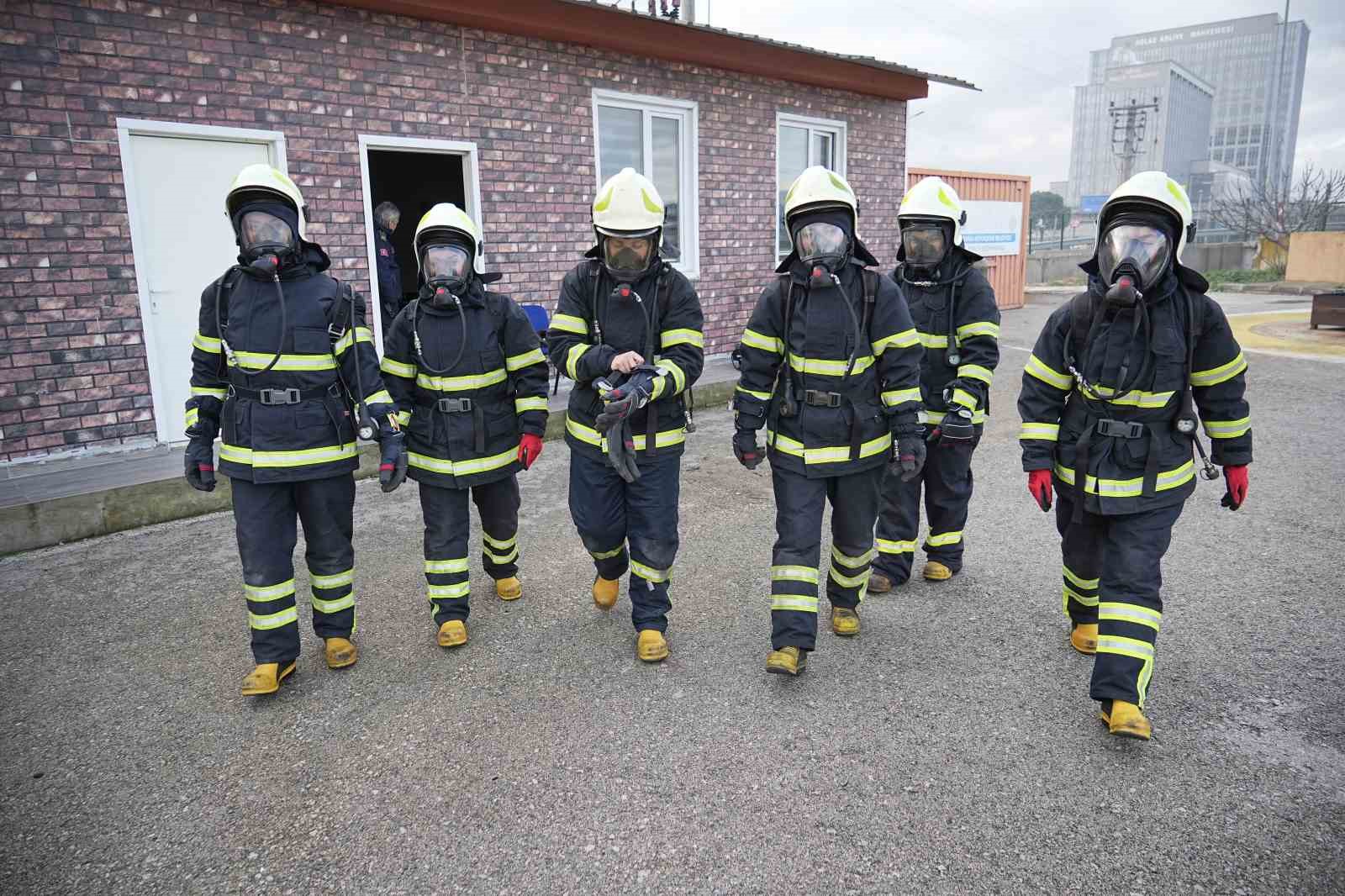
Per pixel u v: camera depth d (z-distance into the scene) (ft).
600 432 11.03
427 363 11.94
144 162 20.27
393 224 26.14
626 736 9.98
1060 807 8.56
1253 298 69.67
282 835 8.41
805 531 11.00
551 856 8.02
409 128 24.20
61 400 19.65
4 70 18.26
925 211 12.90
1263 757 9.34
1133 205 9.41
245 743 10.05
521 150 26.63
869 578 13.98
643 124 30.04
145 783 9.33
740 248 33.65
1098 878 7.58
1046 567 14.94
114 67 19.48
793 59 32.68
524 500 19.47
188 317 21.34
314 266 11.23
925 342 13.32
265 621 10.83
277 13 21.54
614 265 11.02
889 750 9.60
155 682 11.55
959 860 7.84
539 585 14.66
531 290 27.53
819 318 10.82
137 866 8.04
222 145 21.35
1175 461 9.72
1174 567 14.61
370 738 10.09
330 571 11.58
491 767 9.43
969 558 15.43
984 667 11.48
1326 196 107.14
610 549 12.44
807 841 8.12
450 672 11.65
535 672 11.58
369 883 7.73
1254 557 14.96
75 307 19.58
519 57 26.18
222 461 10.72
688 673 11.46
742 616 13.23
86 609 13.88
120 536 17.21
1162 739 9.72
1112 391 9.69
